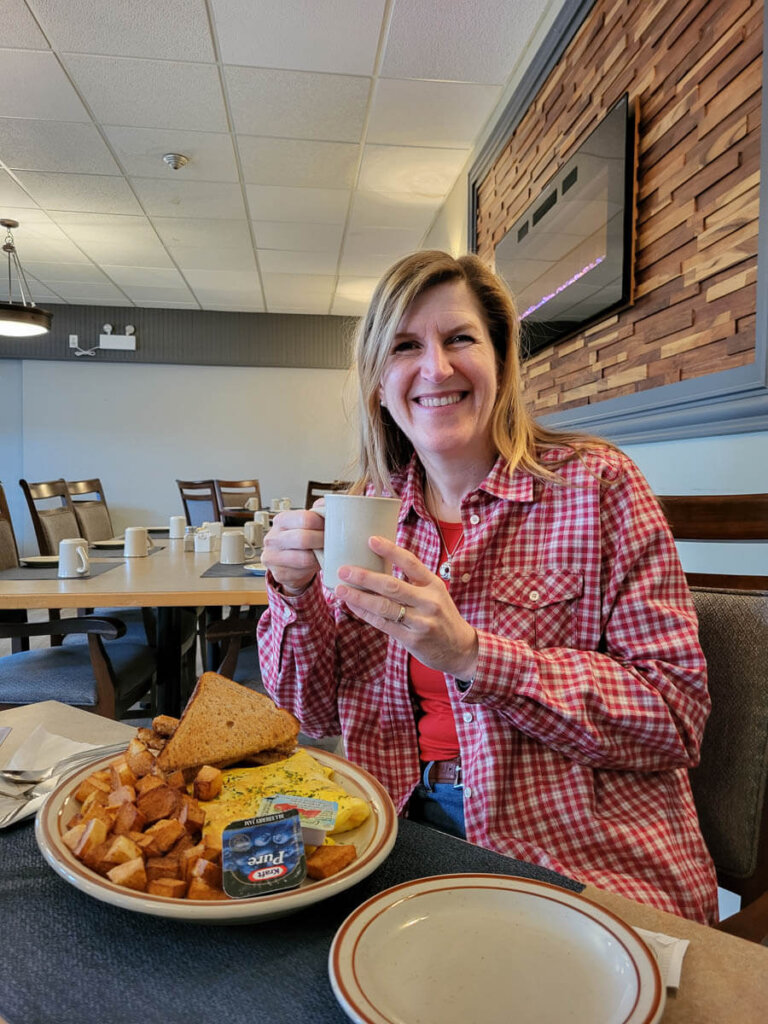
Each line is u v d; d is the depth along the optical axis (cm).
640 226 200
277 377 734
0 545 252
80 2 244
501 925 45
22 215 446
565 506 87
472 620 87
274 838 49
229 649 178
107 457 719
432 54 275
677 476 185
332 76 290
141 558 265
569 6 236
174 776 59
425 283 89
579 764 77
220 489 561
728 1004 40
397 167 377
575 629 84
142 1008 39
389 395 94
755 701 79
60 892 50
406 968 41
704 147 166
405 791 93
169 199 420
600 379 229
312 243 497
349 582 62
